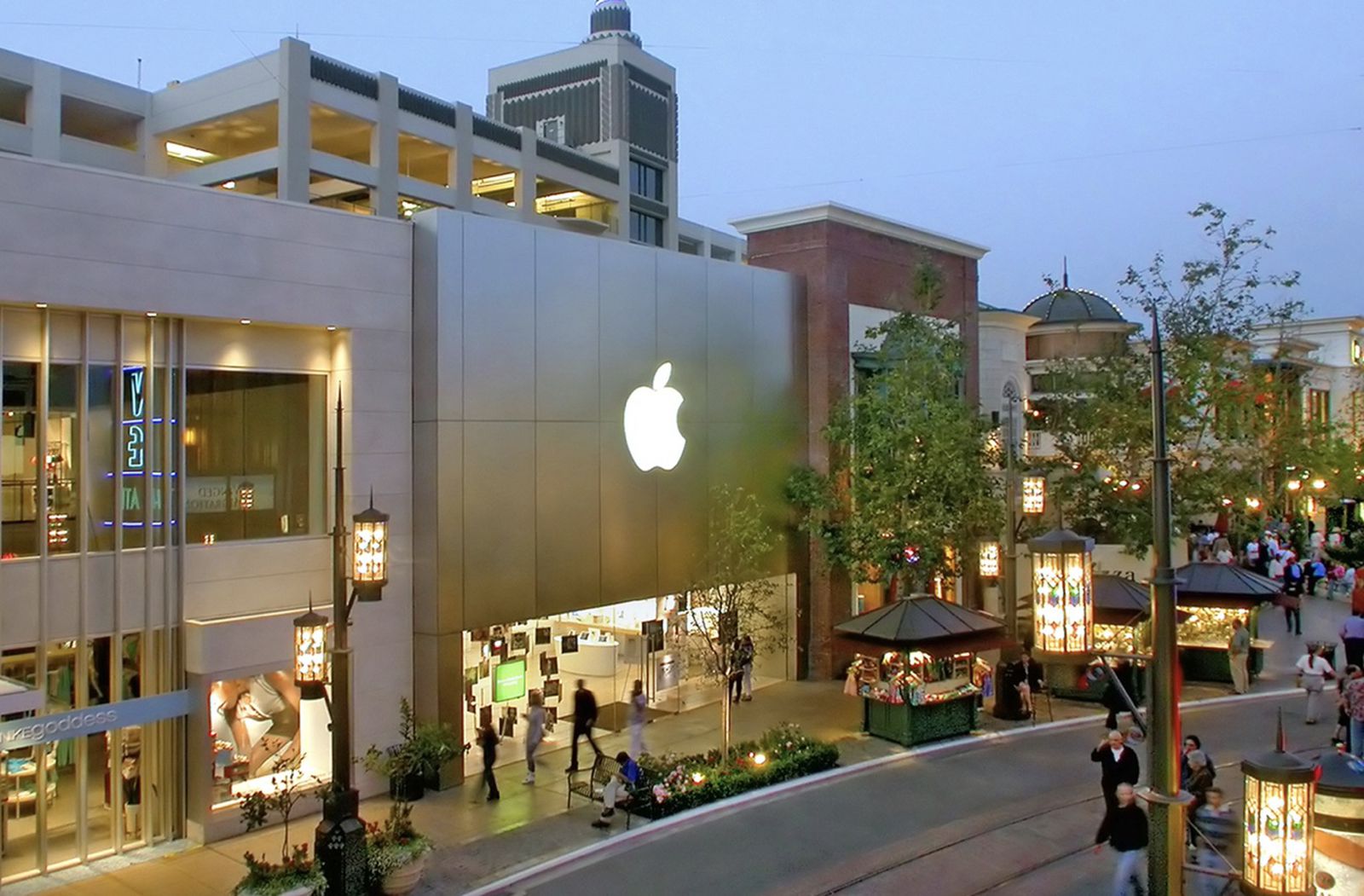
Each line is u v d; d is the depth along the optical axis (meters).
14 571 14.88
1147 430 28.48
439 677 18.95
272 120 47.84
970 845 15.80
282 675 17.30
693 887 14.48
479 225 19.89
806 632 27.80
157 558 16.38
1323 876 10.63
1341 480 42.31
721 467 25.17
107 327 15.92
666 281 23.89
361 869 13.85
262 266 17.30
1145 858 13.27
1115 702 21.59
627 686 23.44
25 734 14.24
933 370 25.98
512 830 16.69
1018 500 30.30
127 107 48.62
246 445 17.56
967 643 21.06
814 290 28.06
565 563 21.25
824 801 18.06
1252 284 31.72
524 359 20.59
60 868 15.19
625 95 68.50
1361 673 19.58
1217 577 25.47
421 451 19.28
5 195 14.61
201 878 14.88
